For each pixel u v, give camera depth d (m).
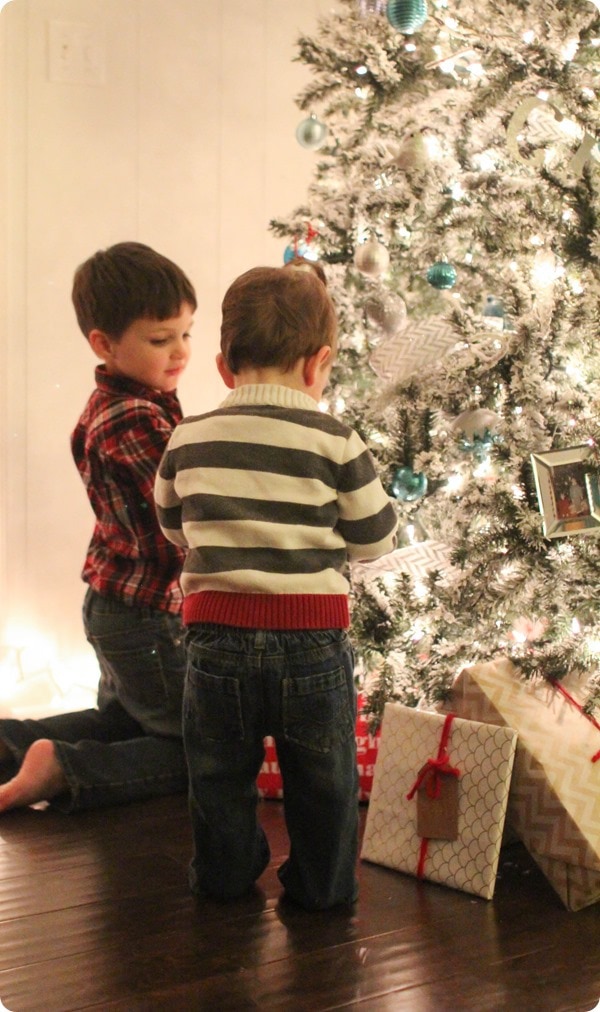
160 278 2.03
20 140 2.79
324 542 1.54
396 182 2.12
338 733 1.54
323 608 1.52
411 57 2.12
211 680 1.52
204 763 1.57
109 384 2.11
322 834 1.56
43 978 1.38
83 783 1.99
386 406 2.00
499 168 2.07
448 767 1.70
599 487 1.81
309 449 1.52
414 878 1.72
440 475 2.05
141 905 1.60
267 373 1.57
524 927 1.54
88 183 2.88
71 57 2.82
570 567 1.87
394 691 1.94
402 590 1.94
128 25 2.88
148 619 2.11
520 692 1.81
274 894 1.64
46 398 2.86
